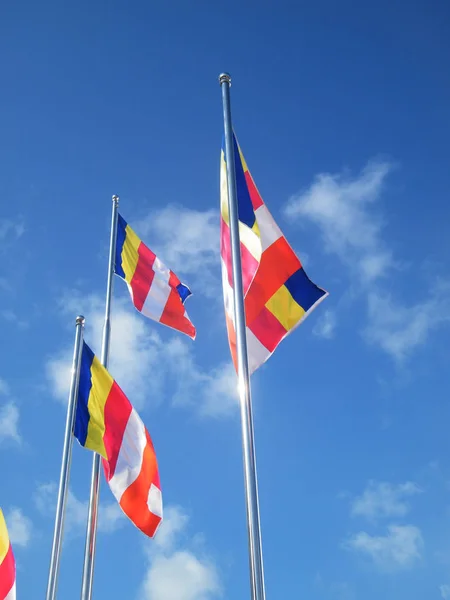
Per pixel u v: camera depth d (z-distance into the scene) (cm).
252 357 1070
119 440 1481
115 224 1959
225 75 1247
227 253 1149
